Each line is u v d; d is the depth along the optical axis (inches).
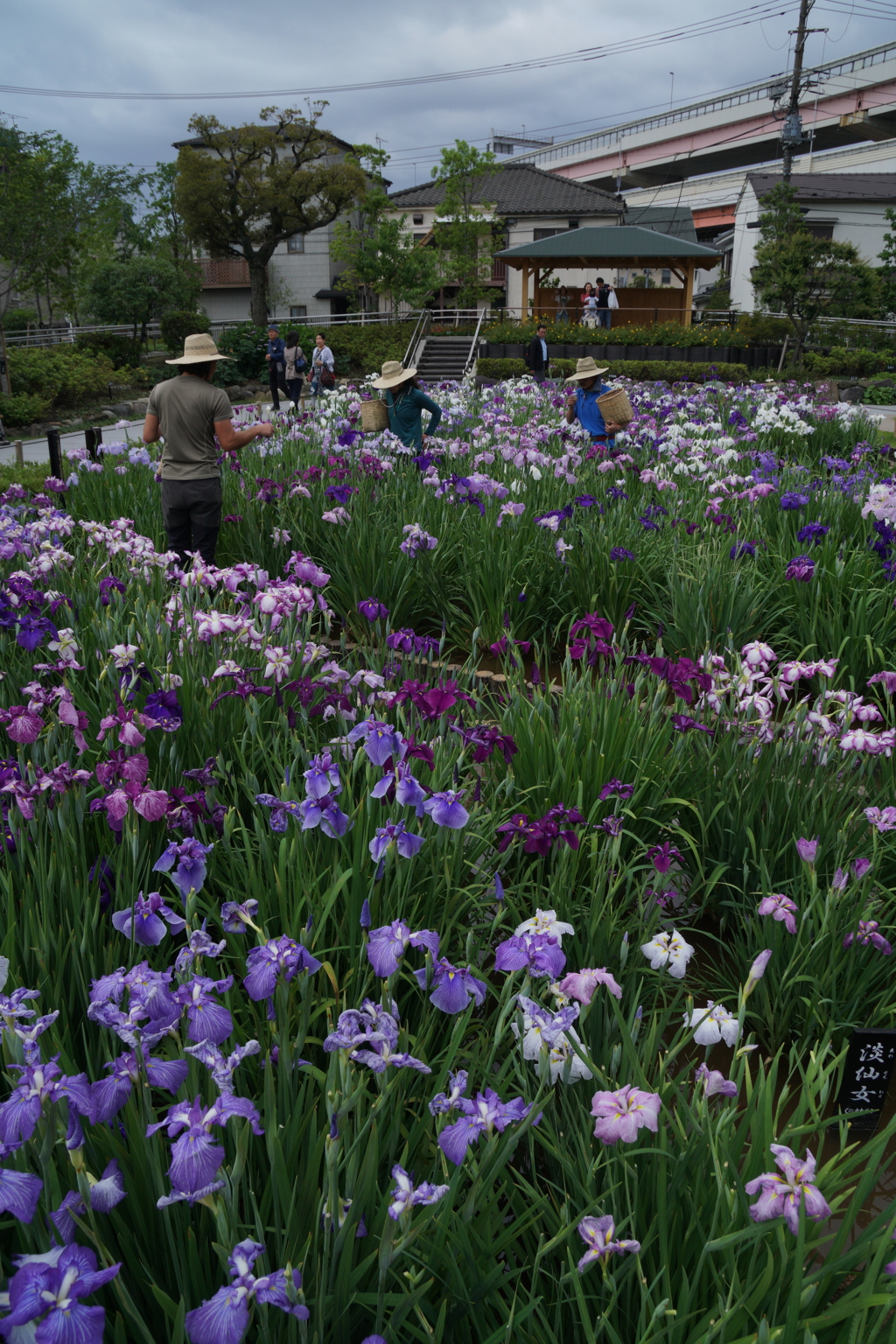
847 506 277.7
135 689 126.3
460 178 1552.7
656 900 114.7
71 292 1408.7
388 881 100.1
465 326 1374.3
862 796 135.3
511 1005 79.5
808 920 111.6
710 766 138.1
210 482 258.2
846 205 1574.8
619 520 262.8
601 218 1632.6
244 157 1557.6
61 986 82.6
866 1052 94.0
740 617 207.0
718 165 2662.4
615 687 146.7
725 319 1450.5
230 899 101.8
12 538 197.9
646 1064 82.2
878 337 1325.0
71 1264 45.6
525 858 128.4
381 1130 71.0
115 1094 59.6
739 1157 71.4
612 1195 70.1
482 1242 67.9
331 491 253.1
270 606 146.6
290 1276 50.4
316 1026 87.6
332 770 93.2
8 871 97.1
